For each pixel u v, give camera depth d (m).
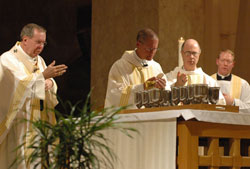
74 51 17.84
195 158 6.14
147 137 6.52
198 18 13.59
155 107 6.65
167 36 13.15
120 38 14.08
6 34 18.09
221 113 6.24
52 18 18.02
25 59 8.44
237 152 6.43
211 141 6.29
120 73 8.70
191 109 5.99
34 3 18.11
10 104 8.15
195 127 6.15
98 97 14.66
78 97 17.62
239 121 6.39
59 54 17.94
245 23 13.43
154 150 6.39
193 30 13.49
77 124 5.13
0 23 18.06
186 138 6.11
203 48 13.65
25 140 8.14
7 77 8.29
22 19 18.12
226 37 13.70
